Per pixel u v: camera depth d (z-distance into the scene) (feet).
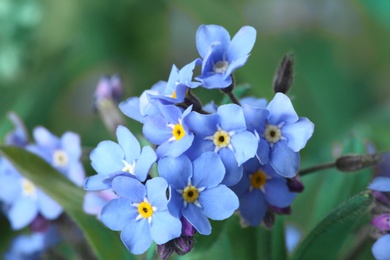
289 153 0.34
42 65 0.67
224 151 0.34
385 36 0.74
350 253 0.43
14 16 0.65
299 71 0.68
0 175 0.45
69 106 0.75
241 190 0.35
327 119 0.69
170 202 0.33
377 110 0.67
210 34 0.36
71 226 0.45
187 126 0.34
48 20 0.71
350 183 0.45
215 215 0.33
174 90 0.35
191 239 0.34
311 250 0.39
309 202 0.54
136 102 0.36
